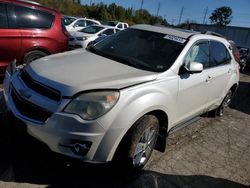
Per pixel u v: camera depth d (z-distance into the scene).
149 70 3.46
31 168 3.17
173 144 4.38
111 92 2.84
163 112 3.42
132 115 2.89
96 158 2.82
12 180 2.95
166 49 3.88
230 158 4.31
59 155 2.79
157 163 3.73
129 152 3.03
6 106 3.11
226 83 5.28
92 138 2.72
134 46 4.03
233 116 6.43
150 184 3.29
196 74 4.00
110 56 3.82
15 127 2.97
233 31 27.53
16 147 3.46
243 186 3.64
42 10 5.97
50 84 2.83
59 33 6.22
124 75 3.15
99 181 3.17
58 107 2.71
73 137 2.70
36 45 5.82
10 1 5.54
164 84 3.38
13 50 5.57
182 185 3.40
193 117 4.53
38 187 2.93
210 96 4.75
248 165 4.20
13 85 3.16
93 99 2.74
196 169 3.80
